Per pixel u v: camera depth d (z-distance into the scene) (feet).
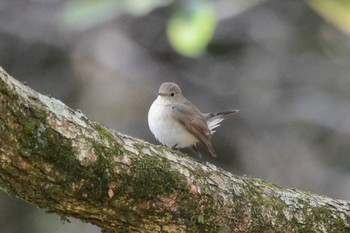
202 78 50.29
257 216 19.31
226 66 50.72
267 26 51.26
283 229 19.83
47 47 50.62
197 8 26.45
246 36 51.26
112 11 26.50
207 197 18.24
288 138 49.06
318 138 49.11
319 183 47.21
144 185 17.04
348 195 46.50
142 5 25.89
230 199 18.78
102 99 48.34
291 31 51.19
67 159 15.81
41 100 15.61
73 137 15.93
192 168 18.24
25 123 15.17
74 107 48.88
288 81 50.57
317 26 50.85
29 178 15.70
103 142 16.48
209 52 51.01
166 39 50.49
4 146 15.05
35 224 45.37
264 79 50.49
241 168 49.29
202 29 26.50
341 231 20.62
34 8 50.49
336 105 49.70
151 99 48.49
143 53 50.21
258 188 19.89
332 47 50.80
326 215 20.54
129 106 48.14
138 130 47.73
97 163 16.25
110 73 48.98
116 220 17.30
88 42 49.93
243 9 39.93
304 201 20.47
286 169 47.88
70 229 45.01
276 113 49.75
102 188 16.47
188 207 17.94
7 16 50.29
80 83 49.52
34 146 15.35
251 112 49.80
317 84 50.47
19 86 15.21
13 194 16.22
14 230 45.32
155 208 17.43
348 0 24.71
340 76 50.39
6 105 14.82
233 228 18.97
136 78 48.91
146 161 17.22
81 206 16.63
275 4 51.42
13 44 50.75
